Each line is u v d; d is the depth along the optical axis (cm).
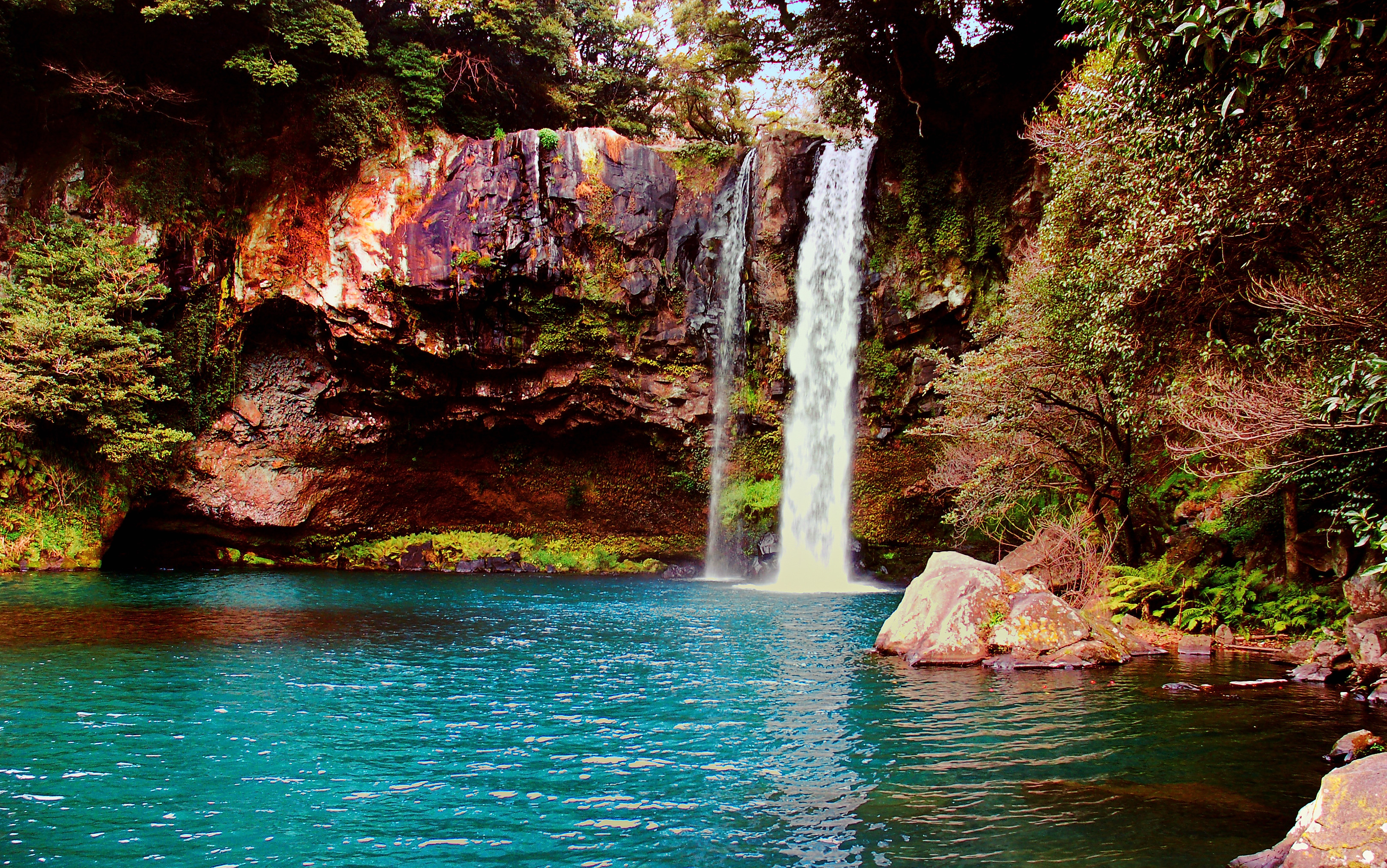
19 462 2248
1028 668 1050
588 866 466
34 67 2536
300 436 2733
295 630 1343
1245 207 831
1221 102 734
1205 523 1639
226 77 2705
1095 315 1052
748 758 670
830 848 489
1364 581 1002
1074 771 629
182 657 1089
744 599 2028
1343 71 703
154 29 2580
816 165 2955
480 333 2739
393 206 2638
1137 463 1527
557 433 2923
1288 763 640
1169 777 610
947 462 1962
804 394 2922
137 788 590
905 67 2719
